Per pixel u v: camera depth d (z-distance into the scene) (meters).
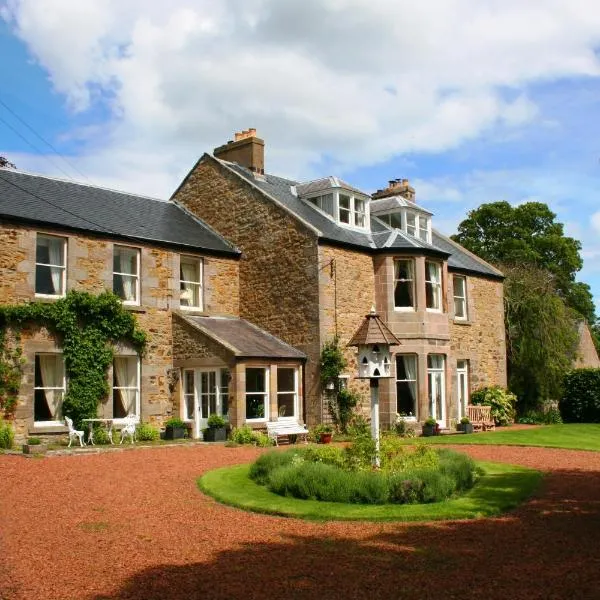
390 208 24.86
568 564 6.76
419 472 9.98
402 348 21.88
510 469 12.70
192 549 7.44
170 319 20.56
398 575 6.49
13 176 19.56
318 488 9.80
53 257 18.25
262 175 25.48
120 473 12.09
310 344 20.72
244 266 22.88
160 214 23.02
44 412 17.52
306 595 5.97
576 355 30.50
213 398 19.64
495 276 28.08
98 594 6.02
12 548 7.41
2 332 16.58
